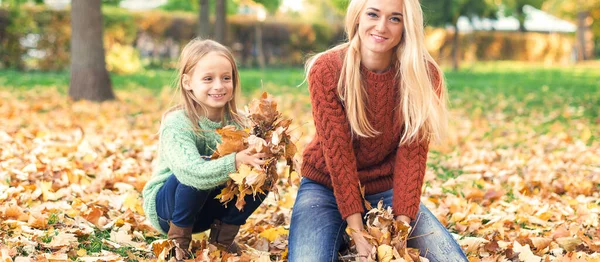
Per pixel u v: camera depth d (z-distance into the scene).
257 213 3.98
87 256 2.95
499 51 34.81
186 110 2.91
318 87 2.77
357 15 2.74
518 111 10.66
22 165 4.64
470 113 10.34
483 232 3.56
